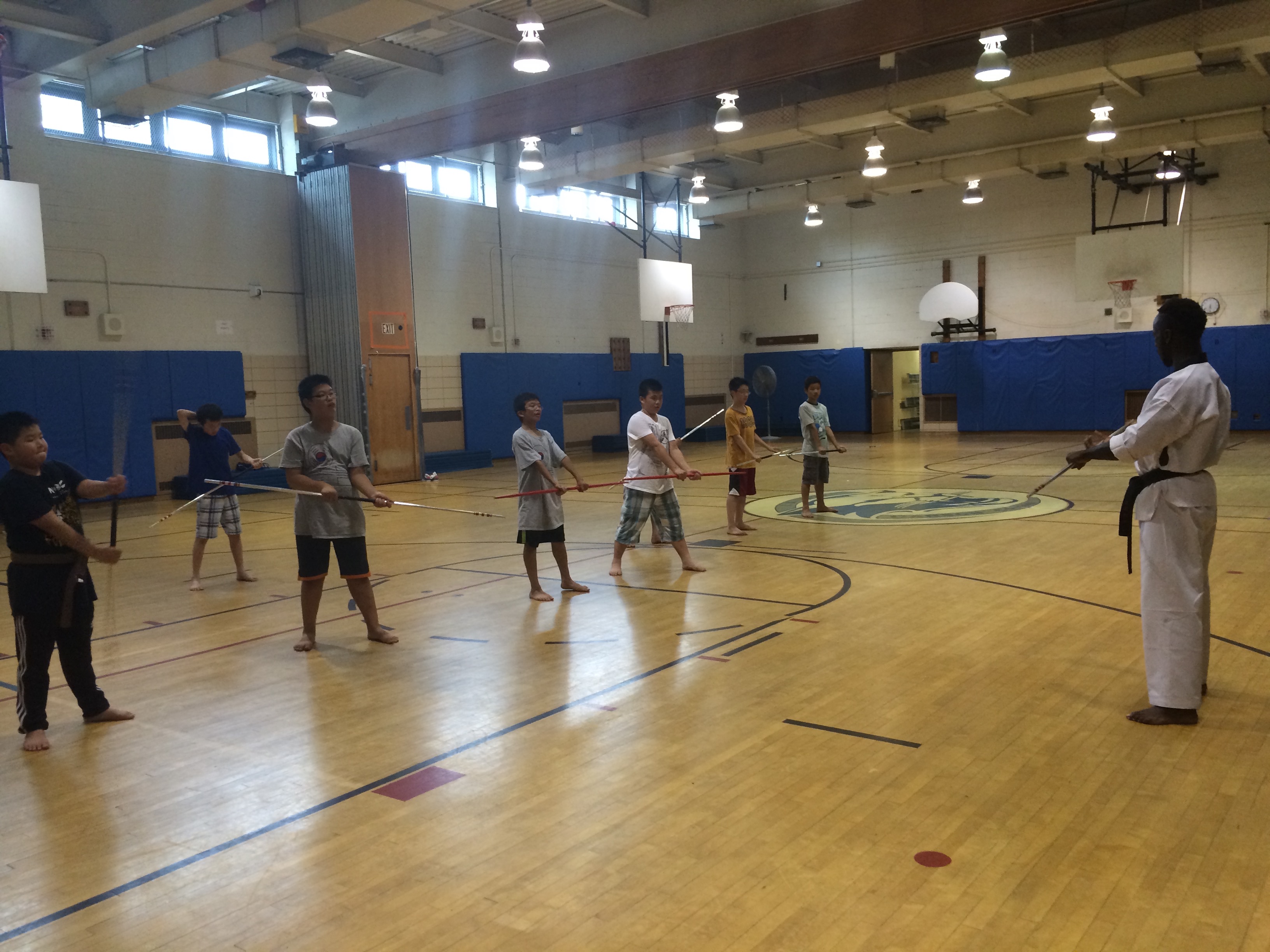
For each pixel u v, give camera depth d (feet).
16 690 16.28
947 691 14.38
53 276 43.42
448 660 17.08
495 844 9.91
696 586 22.53
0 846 10.23
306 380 17.83
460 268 60.90
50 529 12.85
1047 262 69.36
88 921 8.64
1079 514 31.86
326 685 15.87
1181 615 12.46
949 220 73.20
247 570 27.04
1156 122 53.52
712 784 11.25
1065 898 8.48
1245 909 8.21
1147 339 65.77
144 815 10.96
